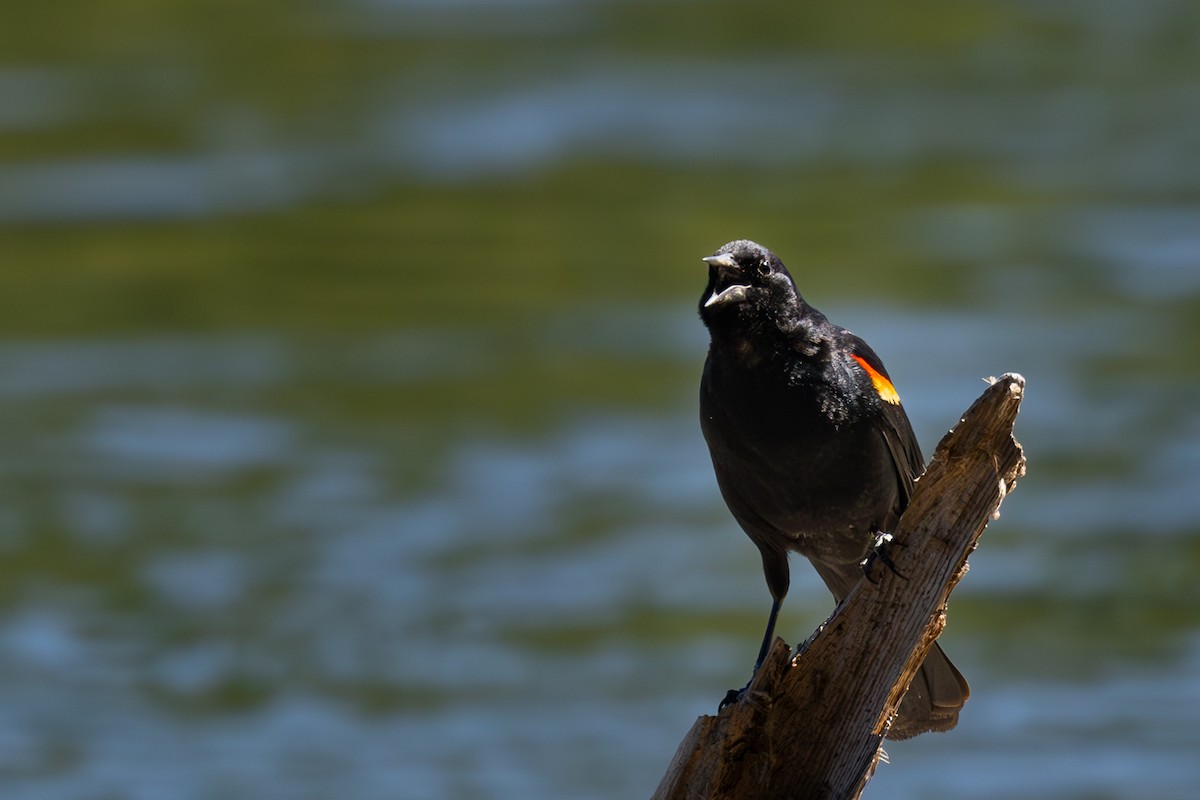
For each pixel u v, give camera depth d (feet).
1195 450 66.13
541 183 95.91
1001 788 46.14
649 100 108.58
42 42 118.42
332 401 72.33
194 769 46.68
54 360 76.54
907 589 26.16
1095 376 72.54
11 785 45.85
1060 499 63.21
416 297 82.48
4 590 56.95
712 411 30.30
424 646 53.21
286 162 99.40
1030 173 97.25
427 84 111.55
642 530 60.85
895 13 126.82
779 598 32.12
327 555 59.57
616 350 76.54
